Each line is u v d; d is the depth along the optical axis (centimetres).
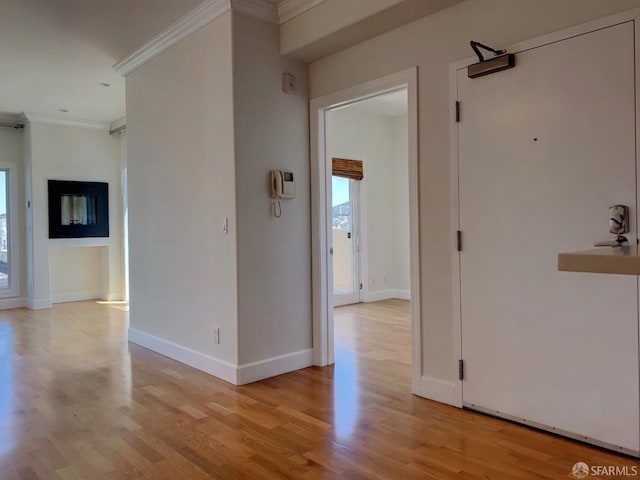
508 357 258
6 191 667
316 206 371
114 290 723
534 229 246
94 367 375
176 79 386
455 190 278
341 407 287
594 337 227
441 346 290
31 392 319
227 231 336
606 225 221
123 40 396
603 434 225
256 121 338
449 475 207
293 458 225
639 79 211
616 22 217
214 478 208
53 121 655
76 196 680
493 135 261
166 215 404
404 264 718
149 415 278
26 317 590
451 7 278
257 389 320
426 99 292
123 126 673
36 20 357
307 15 330
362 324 532
